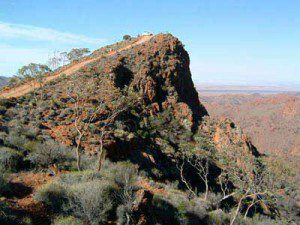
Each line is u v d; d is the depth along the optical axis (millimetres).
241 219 27203
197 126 55875
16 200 14828
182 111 55875
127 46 78312
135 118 46500
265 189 29844
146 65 60156
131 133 38531
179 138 50062
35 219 13758
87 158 26828
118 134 36125
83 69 57375
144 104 52562
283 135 173625
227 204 33969
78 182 18094
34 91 49094
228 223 24547
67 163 22922
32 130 31531
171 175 37625
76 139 31594
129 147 35875
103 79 52938
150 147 40531
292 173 51562
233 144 51844
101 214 14734
